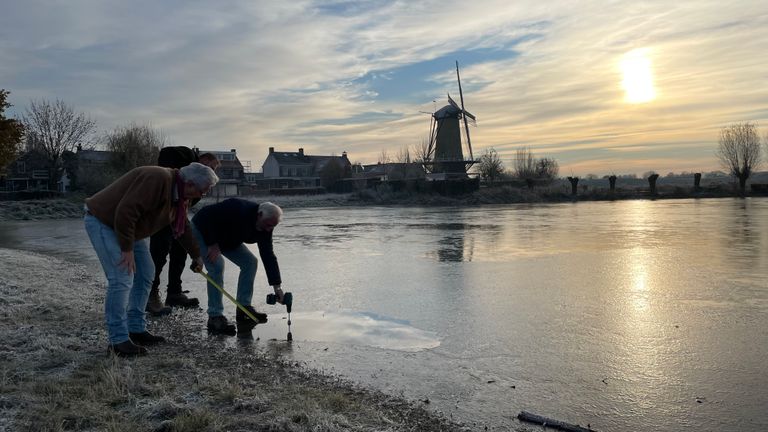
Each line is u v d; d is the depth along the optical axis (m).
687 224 20.17
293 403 3.47
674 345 4.99
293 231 19.84
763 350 4.79
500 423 3.36
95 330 5.24
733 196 52.41
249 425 3.14
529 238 15.67
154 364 4.30
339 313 6.40
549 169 68.44
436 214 30.81
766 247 12.67
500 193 50.16
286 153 82.50
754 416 3.45
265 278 9.10
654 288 7.78
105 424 3.11
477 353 4.82
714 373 4.23
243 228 5.46
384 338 5.32
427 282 8.48
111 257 4.39
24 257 11.06
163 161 6.24
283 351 4.88
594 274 9.10
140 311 5.00
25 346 4.63
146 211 4.39
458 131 62.03
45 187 61.41
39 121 53.78
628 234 16.59
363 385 4.01
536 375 4.24
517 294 7.45
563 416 3.48
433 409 3.57
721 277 8.62
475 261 10.87
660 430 3.27
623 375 4.21
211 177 4.63
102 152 62.44
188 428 3.04
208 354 4.74
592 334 5.39
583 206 39.06
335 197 52.62
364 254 12.35
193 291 7.98
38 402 3.40
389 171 67.12
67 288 7.59
